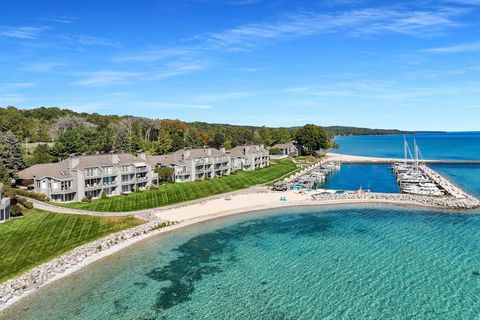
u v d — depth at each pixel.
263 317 45.69
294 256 64.81
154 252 67.31
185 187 120.12
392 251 66.06
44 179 97.50
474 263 59.84
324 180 145.88
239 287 53.41
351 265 60.38
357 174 161.50
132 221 82.38
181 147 197.25
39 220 77.50
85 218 81.00
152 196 106.50
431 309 46.69
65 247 66.31
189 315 46.25
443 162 190.88
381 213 92.94
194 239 74.62
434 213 91.75
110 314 46.47
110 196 105.12
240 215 93.31
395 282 53.94
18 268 57.50
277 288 52.97
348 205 102.06
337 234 76.62
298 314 46.22
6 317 45.69
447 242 70.00
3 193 82.06
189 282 55.16
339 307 47.62
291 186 127.25
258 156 169.25
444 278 54.81
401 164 182.12
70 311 47.06
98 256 64.88
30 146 183.12
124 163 112.94
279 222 86.62
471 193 113.56
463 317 44.78
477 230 77.00
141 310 47.41
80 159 104.00
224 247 69.94
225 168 148.62
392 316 45.38
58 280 55.59
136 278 56.53
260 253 66.56
